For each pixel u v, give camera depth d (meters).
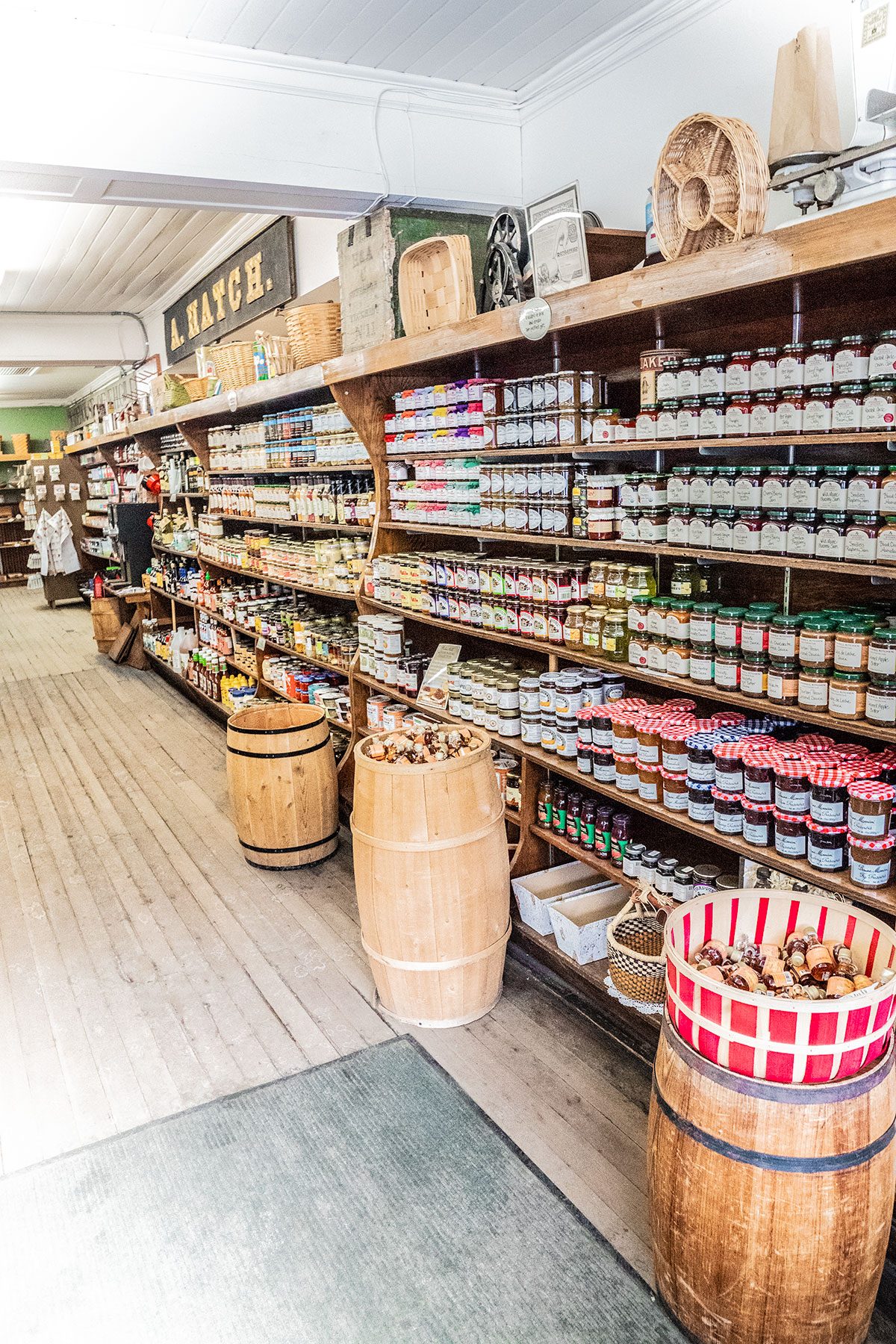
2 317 10.22
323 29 3.59
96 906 4.30
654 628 2.92
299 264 6.24
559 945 3.41
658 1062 2.02
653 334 3.10
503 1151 2.60
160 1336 2.10
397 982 3.18
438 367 4.08
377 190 4.14
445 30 3.60
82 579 15.15
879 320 2.46
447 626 4.07
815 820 2.40
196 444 7.50
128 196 4.10
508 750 3.94
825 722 2.36
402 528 4.37
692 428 2.63
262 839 4.54
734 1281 1.85
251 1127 2.76
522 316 2.98
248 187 3.96
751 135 2.19
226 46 3.73
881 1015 1.78
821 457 2.66
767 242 2.08
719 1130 1.82
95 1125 2.81
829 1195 1.76
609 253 3.21
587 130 3.95
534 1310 2.12
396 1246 2.31
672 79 3.44
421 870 3.00
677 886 2.94
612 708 3.09
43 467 14.61
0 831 5.29
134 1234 2.39
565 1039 3.11
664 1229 1.98
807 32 2.15
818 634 2.37
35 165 3.57
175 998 3.51
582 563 3.46
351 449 4.83
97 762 6.48
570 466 3.29
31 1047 3.25
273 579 6.25
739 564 3.07
